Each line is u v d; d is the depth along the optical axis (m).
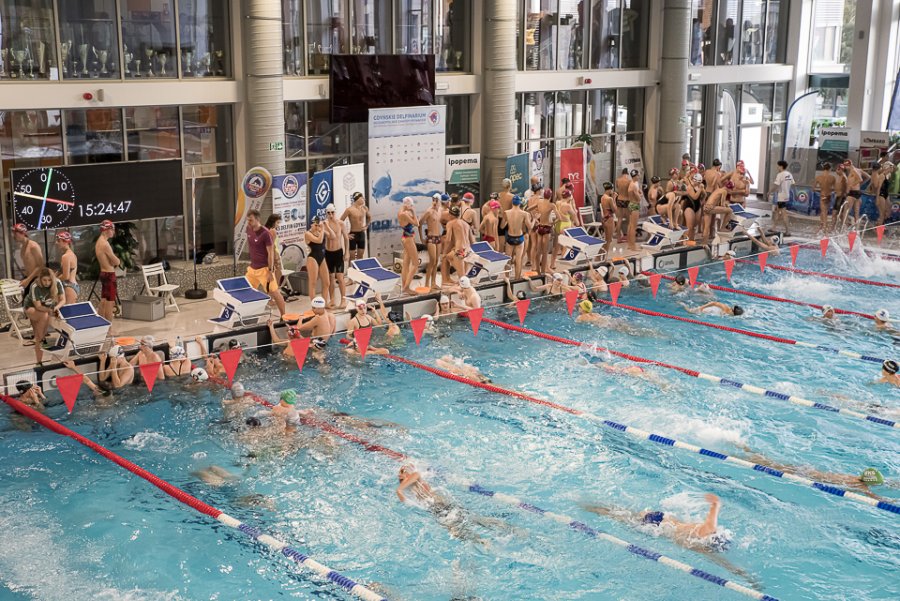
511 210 15.97
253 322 13.55
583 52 20.36
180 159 14.34
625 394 11.48
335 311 14.41
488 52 18.14
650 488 9.06
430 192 17.17
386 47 17.55
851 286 16.73
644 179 21.92
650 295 16.22
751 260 18.77
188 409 10.97
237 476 9.32
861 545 8.02
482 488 9.03
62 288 12.13
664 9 20.84
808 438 10.18
